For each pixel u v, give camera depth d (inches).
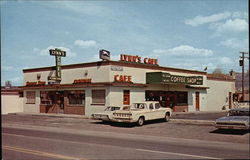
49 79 1173.1
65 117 1106.1
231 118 612.7
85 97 1122.7
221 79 1670.8
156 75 1139.9
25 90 1403.8
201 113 1270.9
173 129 701.3
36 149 424.5
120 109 890.7
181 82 1232.2
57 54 1201.4
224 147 440.5
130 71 1112.8
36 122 928.9
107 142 496.4
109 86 1031.6
